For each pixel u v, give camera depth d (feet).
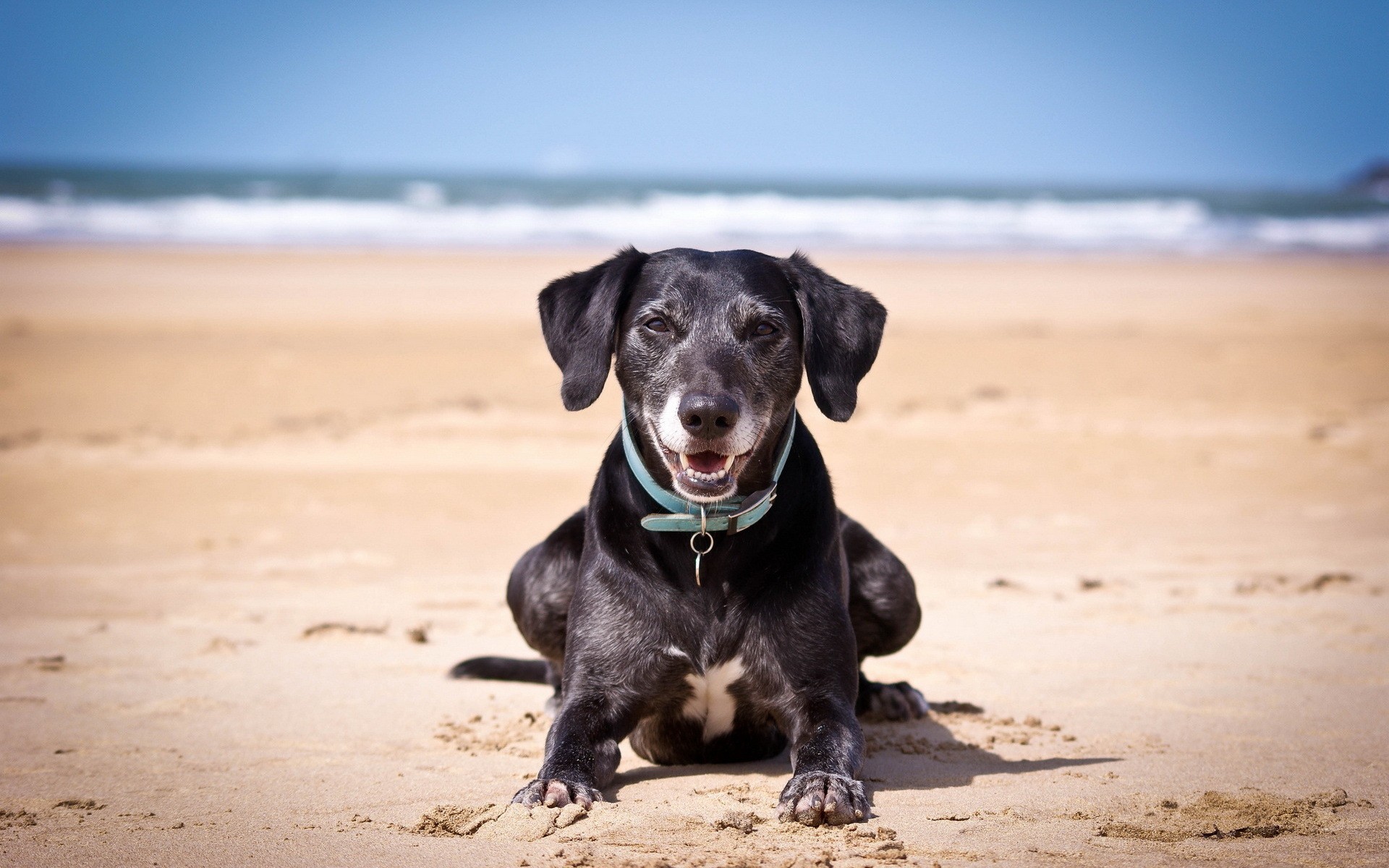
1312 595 23.48
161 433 38.70
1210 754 14.35
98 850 11.05
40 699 16.92
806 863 10.26
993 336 60.44
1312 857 10.59
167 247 93.76
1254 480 34.65
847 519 16.84
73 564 25.81
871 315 14.78
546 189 203.00
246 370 48.34
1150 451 38.37
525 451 37.52
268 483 33.06
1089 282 87.97
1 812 12.30
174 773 13.76
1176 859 10.52
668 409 13.29
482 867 10.43
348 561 26.32
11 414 40.73
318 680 18.04
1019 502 32.17
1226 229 157.99
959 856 10.63
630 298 14.53
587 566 14.37
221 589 23.98
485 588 24.36
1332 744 14.78
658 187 244.42
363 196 160.56
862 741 13.16
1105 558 26.78
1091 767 13.87
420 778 13.50
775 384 13.89
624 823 11.52
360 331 57.41
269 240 104.88
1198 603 22.94
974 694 17.53
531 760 14.33
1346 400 47.01
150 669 18.52
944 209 174.81
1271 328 65.05
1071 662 19.12
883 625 16.58
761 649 13.70
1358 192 297.94
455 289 73.92
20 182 166.09
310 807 12.42
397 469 34.96
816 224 149.28
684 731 14.47
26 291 66.23
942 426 41.96
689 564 13.71
